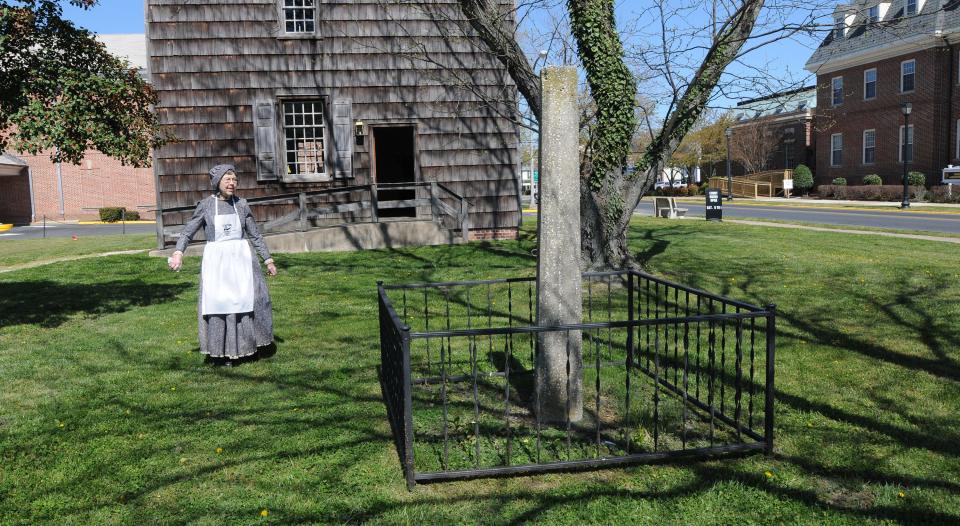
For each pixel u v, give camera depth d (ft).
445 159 47.75
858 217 73.92
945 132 107.14
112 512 11.30
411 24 46.34
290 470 12.76
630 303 18.69
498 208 48.60
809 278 31.12
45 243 63.10
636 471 12.75
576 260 14.83
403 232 45.55
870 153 122.21
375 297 29.50
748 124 150.30
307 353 20.81
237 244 19.04
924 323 22.77
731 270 33.65
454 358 20.18
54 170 113.91
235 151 45.78
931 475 12.37
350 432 14.56
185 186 45.34
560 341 14.93
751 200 126.62
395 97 46.80
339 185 47.19
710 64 26.84
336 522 10.94
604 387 17.49
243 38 45.27
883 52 115.65
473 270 36.11
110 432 14.61
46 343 22.39
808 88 26.96
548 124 14.38
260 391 17.29
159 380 18.26
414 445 13.85
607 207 29.84
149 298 30.27
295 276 35.19
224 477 12.49
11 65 23.80
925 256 37.17
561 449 13.61
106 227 97.86
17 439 14.21
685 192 169.48
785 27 24.76
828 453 13.37
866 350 20.12
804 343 21.01
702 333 22.61
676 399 16.65
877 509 11.23
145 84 26.40
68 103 23.72
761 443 13.43
